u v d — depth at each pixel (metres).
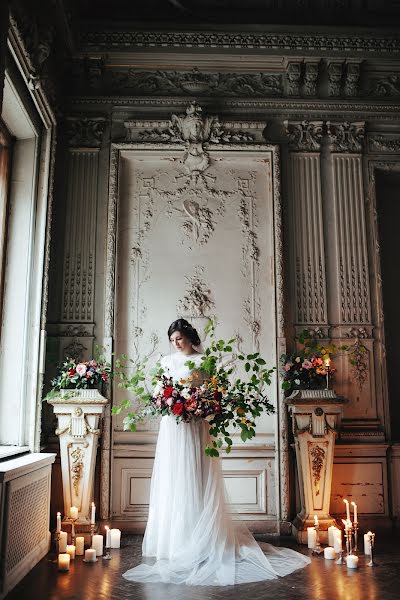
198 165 5.73
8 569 3.48
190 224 5.65
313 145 5.81
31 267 4.92
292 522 5.01
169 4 5.93
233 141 5.75
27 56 4.20
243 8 5.98
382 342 5.48
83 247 5.50
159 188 5.71
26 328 4.81
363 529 5.12
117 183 5.61
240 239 5.64
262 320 5.49
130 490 5.12
